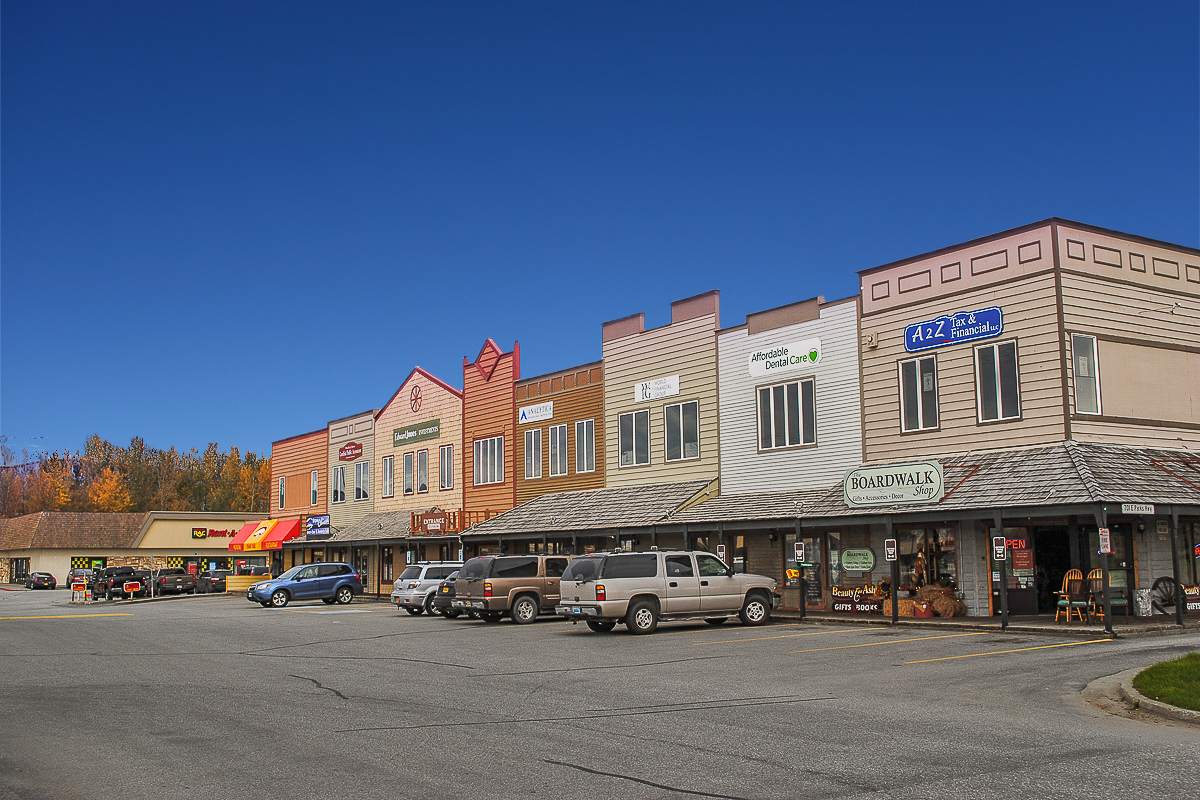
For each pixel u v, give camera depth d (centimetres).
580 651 1777
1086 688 1204
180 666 1623
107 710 1142
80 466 12594
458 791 734
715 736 930
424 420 4494
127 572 5303
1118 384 2219
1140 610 2064
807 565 2662
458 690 1283
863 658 1550
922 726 970
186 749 902
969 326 2331
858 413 2577
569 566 2284
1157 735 922
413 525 4162
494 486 3959
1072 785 725
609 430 3397
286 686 1348
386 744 913
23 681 1432
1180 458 2186
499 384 3984
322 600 4072
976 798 693
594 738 931
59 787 764
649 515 2888
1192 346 2362
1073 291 2184
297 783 764
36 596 5438
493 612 2605
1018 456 2152
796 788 728
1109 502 1820
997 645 1678
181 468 12300
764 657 1599
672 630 2214
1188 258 2405
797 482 2714
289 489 5788
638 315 3334
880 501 2245
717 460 2970
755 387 2872
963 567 2277
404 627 2494
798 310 2767
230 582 5416
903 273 2498
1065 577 2002
